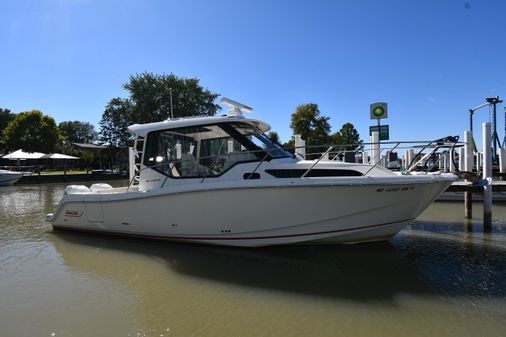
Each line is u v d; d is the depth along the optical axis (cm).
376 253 537
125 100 4041
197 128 606
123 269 482
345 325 320
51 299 385
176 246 582
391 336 300
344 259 505
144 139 648
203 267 481
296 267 475
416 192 502
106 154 4644
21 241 647
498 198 1067
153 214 587
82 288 416
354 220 510
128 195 602
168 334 309
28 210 1126
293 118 3225
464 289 397
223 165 579
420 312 343
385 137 923
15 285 428
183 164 604
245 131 604
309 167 545
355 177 483
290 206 499
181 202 555
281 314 343
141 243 609
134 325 325
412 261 498
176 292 399
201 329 317
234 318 336
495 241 616
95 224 661
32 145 4703
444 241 616
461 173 731
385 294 386
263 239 531
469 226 745
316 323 324
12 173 2603
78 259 530
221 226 541
